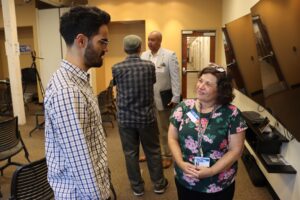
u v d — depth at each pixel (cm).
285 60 182
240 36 327
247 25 300
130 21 707
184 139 167
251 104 376
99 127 117
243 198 279
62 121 100
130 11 688
